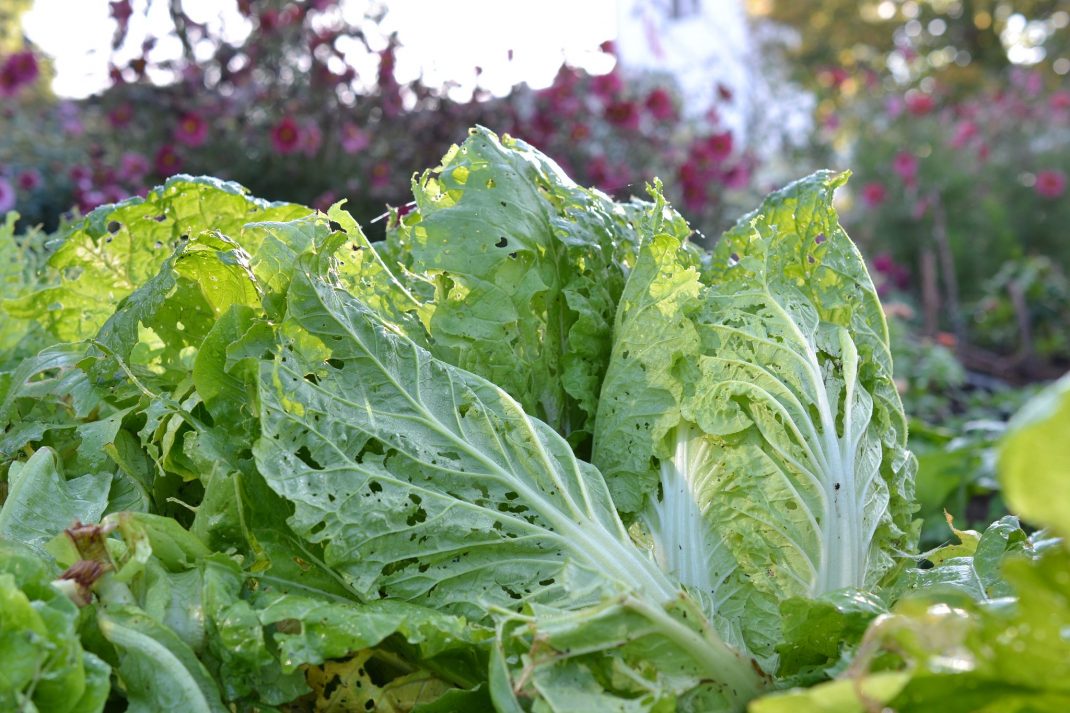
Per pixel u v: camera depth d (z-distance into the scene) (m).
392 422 1.09
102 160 2.85
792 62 10.45
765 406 1.13
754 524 1.12
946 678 0.91
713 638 1.01
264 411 1.05
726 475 1.13
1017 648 0.88
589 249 1.25
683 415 1.15
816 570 1.11
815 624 1.03
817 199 1.24
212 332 1.10
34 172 2.83
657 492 1.16
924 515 2.22
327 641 0.99
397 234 1.35
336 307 1.11
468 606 1.05
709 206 3.47
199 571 1.04
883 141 6.30
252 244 1.30
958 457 2.19
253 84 2.83
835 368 1.18
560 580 1.05
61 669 0.94
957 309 5.23
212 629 1.01
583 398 1.21
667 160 3.46
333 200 2.70
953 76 9.96
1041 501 0.75
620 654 1.00
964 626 0.90
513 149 1.28
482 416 1.11
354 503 1.05
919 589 1.14
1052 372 4.43
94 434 1.16
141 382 1.20
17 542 1.06
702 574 1.13
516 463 1.10
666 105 3.41
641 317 1.18
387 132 2.84
